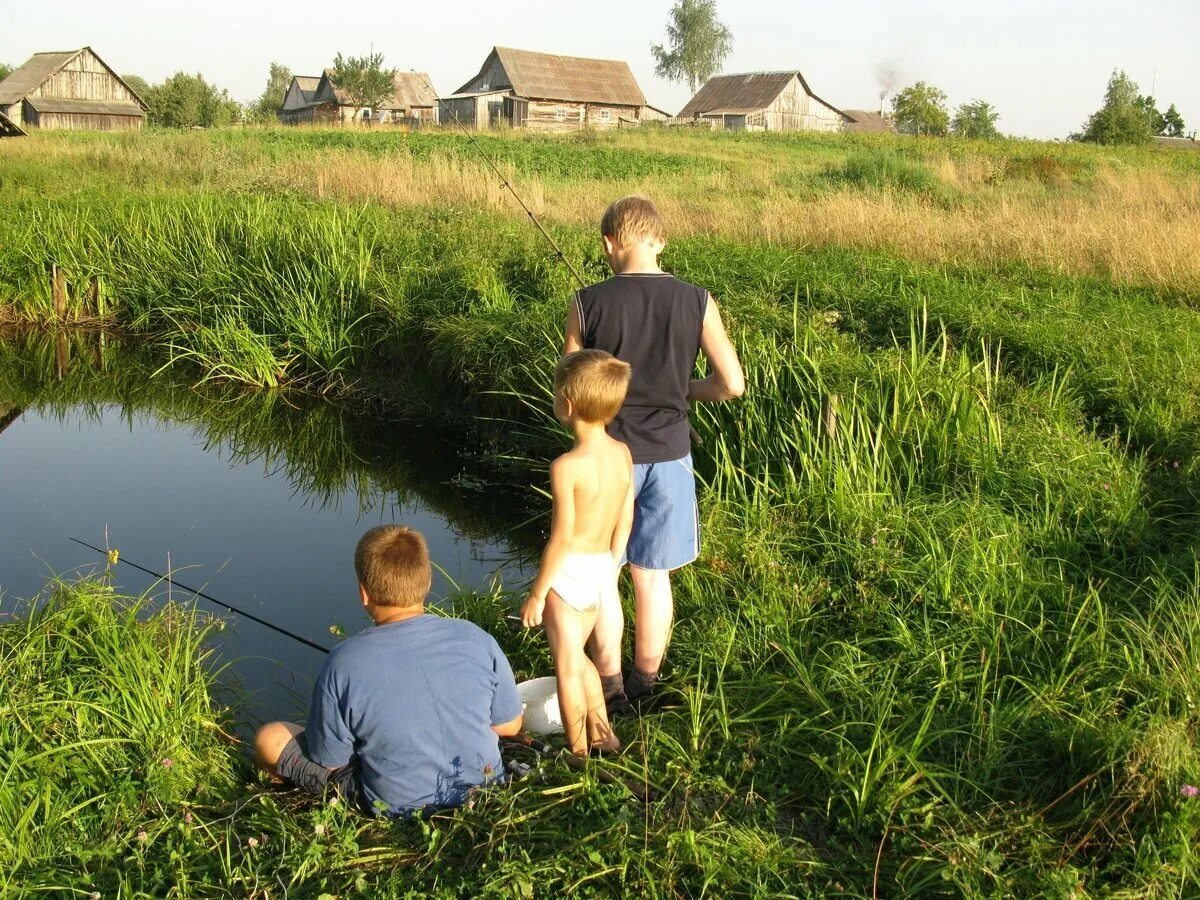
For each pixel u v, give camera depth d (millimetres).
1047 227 11906
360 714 2902
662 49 89062
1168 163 33250
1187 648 3521
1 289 11328
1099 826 2791
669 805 3018
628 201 3471
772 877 2691
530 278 9422
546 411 7070
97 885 2729
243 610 5012
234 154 21859
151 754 3254
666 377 3426
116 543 5938
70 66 52125
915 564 4250
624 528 3385
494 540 6102
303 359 9422
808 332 6707
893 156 23656
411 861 2770
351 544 6012
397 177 15539
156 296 10664
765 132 45188
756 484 4980
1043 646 3703
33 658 3615
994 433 5457
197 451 7902
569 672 3238
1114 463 5398
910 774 3051
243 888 2695
